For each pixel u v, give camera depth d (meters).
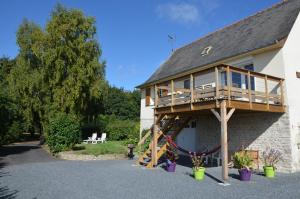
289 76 11.70
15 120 22.98
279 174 10.70
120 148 18.11
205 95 10.11
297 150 11.33
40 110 24.69
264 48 11.99
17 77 25.16
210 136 14.68
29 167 12.38
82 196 7.13
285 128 11.29
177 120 13.41
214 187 8.26
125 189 7.98
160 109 12.56
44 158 15.95
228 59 13.77
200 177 9.58
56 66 21.27
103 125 28.12
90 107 28.44
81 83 21.70
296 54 12.24
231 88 9.64
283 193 7.43
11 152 18.95
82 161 14.79
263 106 10.58
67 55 21.55
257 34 14.23
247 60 13.18
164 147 12.79
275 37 12.41
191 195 7.25
